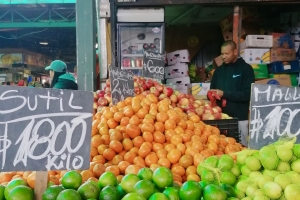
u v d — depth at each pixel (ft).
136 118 8.06
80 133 4.80
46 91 4.70
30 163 4.55
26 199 4.43
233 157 6.28
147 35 18.26
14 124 4.54
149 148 7.07
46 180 4.65
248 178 5.52
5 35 53.36
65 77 14.87
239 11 17.89
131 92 10.78
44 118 4.67
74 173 4.89
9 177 5.76
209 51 25.76
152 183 5.02
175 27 25.39
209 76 22.61
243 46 19.20
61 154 4.69
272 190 4.87
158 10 17.22
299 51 19.65
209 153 6.88
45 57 63.52
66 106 4.77
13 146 4.51
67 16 43.96
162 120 7.75
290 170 5.35
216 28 25.53
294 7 20.53
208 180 5.57
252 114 6.15
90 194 4.63
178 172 6.53
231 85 13.89
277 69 18.72
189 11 20.83
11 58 53.31
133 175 5.13
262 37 18.61
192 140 7.33
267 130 6.08
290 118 6.09
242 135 12.17
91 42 15.07
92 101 4.90
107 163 6.82
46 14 44.24
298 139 6.06
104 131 7.81
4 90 4.54
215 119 9.79
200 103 11.34
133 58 18.20
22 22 41.09
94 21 15.40
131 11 17.15
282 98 6.15
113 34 17.20
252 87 6.18
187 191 4.81
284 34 18.99
